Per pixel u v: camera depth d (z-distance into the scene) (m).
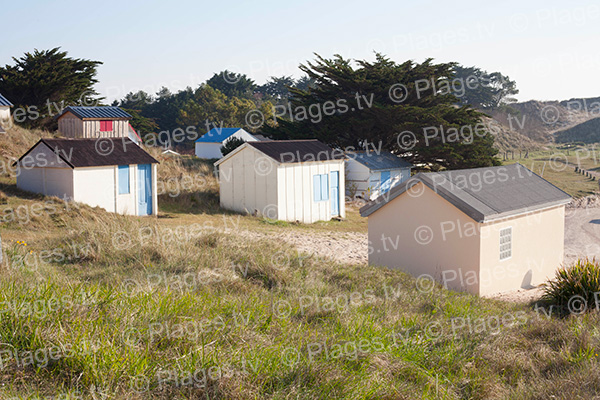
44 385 5.01
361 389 5.71
